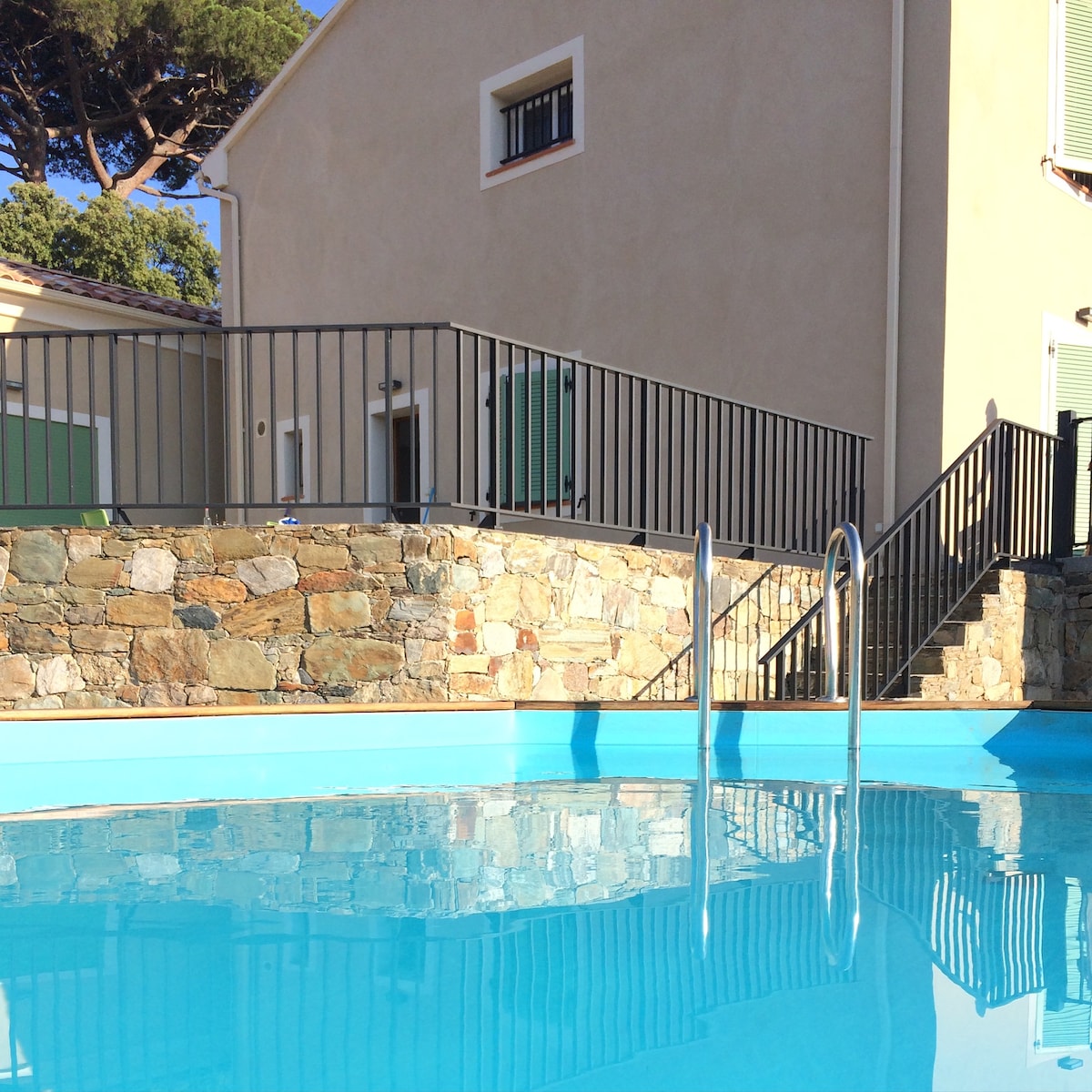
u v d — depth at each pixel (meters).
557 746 4.91
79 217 23.88
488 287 11.27
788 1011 1.69
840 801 3.72
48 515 12.91
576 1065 1.47
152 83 25.61
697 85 9.45
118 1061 1.51
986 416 8.20
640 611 6.38
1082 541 9.06
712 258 9.28
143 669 5.70
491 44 11.31
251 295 14.16
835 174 8.48
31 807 3.62
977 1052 1.52
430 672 5.45
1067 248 9.12
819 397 8.50
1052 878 2.57
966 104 8.05
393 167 12.36
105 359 13.61
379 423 12.41
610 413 10.00
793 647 6.11
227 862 2.78
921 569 6.99
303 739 4.65
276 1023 1.65
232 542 5.68
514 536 5.76
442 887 2.49
